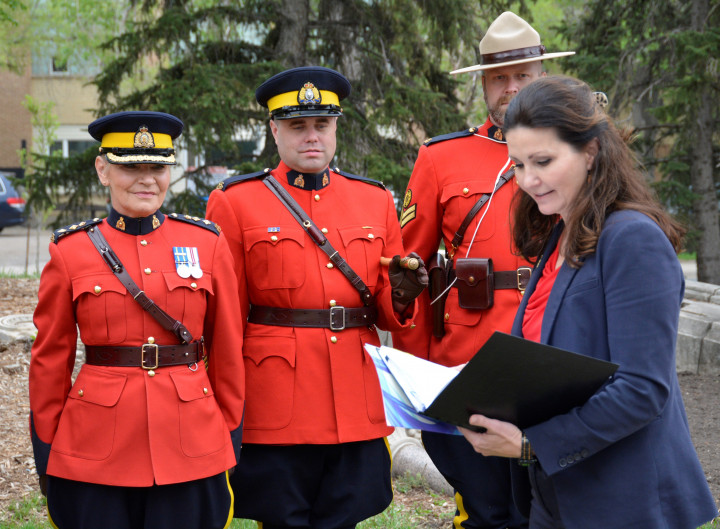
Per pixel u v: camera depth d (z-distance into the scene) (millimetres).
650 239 1767
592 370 1743
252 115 8992
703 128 10688
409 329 3312
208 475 2703
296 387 3102
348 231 3230
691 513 1842
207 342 2969
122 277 2684
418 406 1920
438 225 3574
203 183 9570
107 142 2729
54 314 2695
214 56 9633
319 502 3199
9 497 4246
